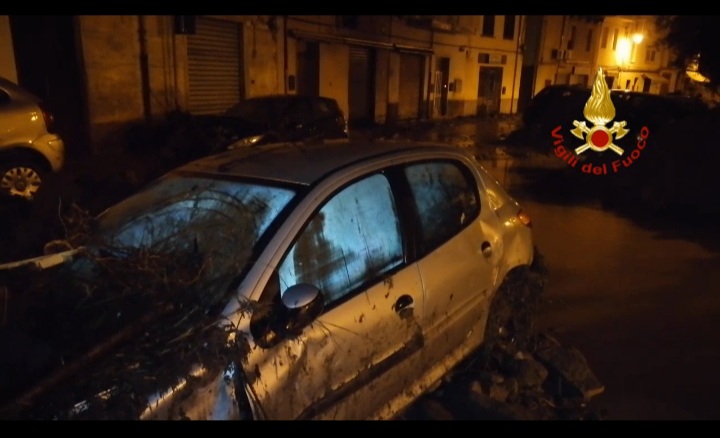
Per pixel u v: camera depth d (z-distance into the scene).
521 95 31.56
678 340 4.12
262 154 3.14
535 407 3.26
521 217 3.76
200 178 2.95
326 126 10.77
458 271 3.06
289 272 2.38
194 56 12.85
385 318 2.62
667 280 5.33
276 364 2.20
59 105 10.38
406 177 3.01
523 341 3.76
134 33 11.21
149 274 2.37
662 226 7.34
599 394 3.43
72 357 2.03
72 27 10.12
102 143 10.82
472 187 3.45
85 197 6.14
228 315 2.16
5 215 5.54
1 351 2.10
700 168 8.22
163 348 2.05
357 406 2.56
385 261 2.75
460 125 22.70
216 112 13.80
